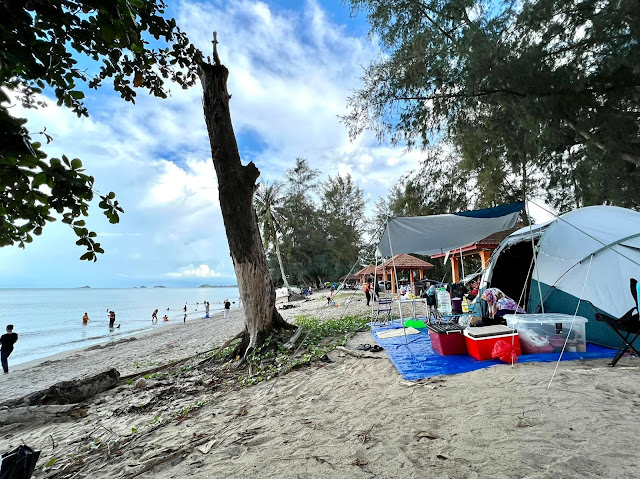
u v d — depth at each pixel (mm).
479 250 16672
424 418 3566
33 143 1493
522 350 5461
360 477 2662
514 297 8938
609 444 2709
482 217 7117
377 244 8914
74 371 12078
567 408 3396
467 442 2982
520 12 11008
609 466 2439
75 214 1596
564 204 15867
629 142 10828
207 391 5832
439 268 31578
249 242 8039
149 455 3547
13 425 5449
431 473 2600
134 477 3096
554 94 10750
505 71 10891
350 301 21188
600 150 11625
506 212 6941
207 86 7797
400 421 3570
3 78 1405
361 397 4473
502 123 12430
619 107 11211
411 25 12852
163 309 58750
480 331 5535
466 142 14406
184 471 3092
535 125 11242
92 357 14984
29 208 1527
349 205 56875
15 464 1964
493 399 3812
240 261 8047
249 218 8062
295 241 49281
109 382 6902
